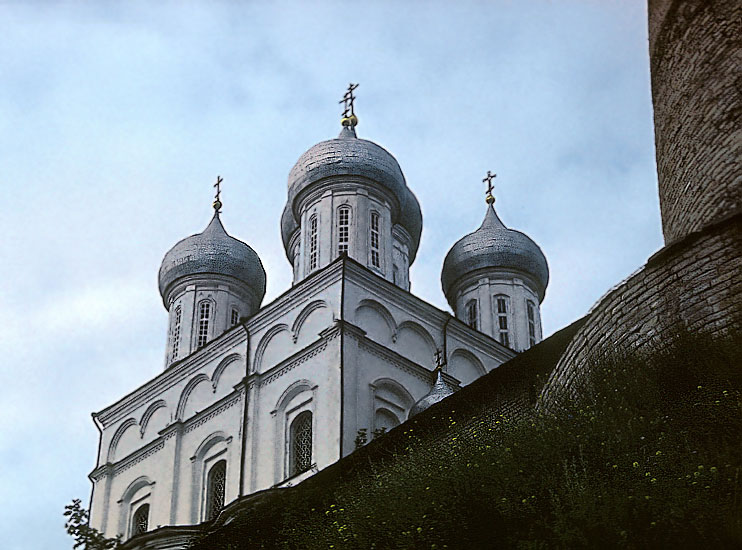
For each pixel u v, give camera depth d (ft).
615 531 47.09
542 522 50.85
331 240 150.51
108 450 154.92
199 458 143.23
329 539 60.34
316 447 129.80
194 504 140.56
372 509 59.36
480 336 150.30
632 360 61.87
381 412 134.00
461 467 58.18
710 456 50.31
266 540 77.05
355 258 148.97
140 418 153.17
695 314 61.46
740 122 65.67
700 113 68.39
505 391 79.61
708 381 56.54
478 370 148.56
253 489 134.00
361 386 132.98
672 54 72.02
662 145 72.59
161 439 148.36
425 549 53.31
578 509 48.85
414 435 81.82
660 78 73.41
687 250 62.90
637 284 64.95
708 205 66.18
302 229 153.99
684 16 71.00
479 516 53.88
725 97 67.00
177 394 149.59
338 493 72.84
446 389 132.57
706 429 52.70
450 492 56.34
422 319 144.87
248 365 142.20
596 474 51.96
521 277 170.19
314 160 155.53
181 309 163.32
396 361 138.21
